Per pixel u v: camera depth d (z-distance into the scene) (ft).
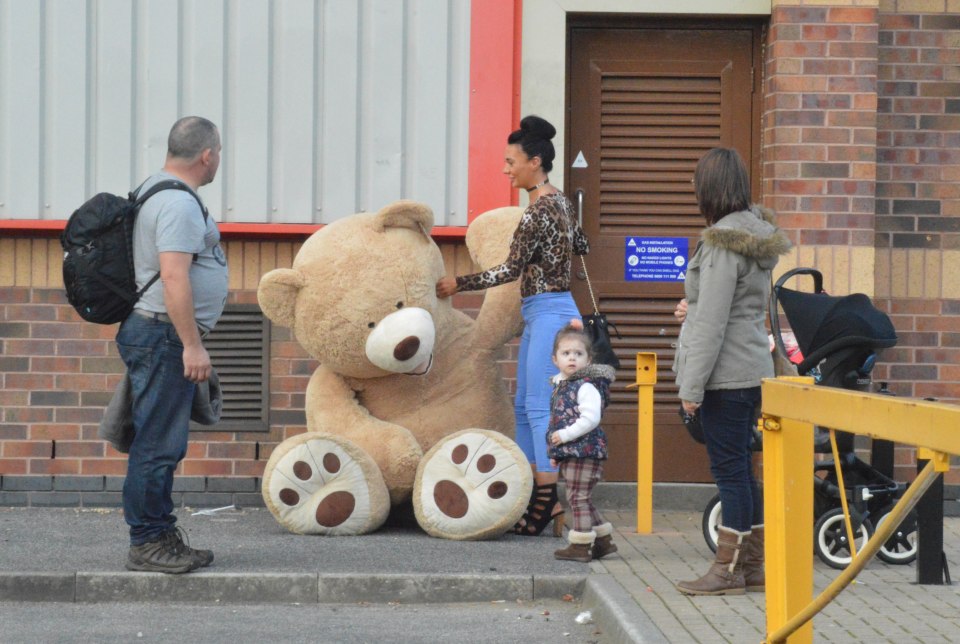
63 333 30.17
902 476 30.35
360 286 25.03
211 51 29.96
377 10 30.04
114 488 30.30
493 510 25.23
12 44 29.78
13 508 30.01
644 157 31.42
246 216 30.04
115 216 21.57
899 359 30.91
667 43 31.35
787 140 29.96
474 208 30.17
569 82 31.35
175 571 22.18
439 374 27.09
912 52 30.91
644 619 19.44
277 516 25.71
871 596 21.94
